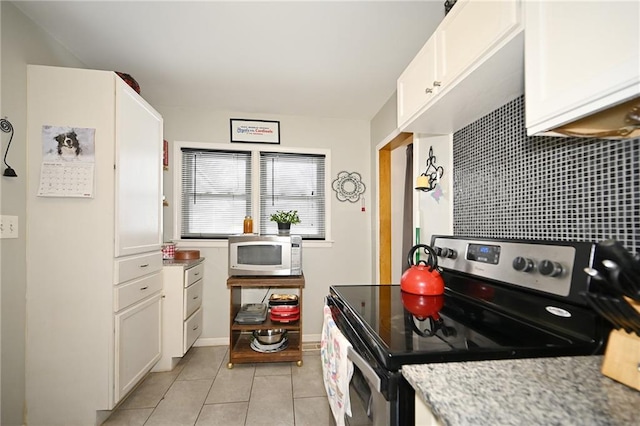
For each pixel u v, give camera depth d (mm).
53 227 1498
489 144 1257
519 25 719
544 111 652
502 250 1016
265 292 2805
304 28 1615
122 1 1417
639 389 500
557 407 461
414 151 1877
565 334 756
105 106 1555
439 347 688
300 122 2914
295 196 2941
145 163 1873
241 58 1919
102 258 1539
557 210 933
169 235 2688
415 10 1470
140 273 1805
